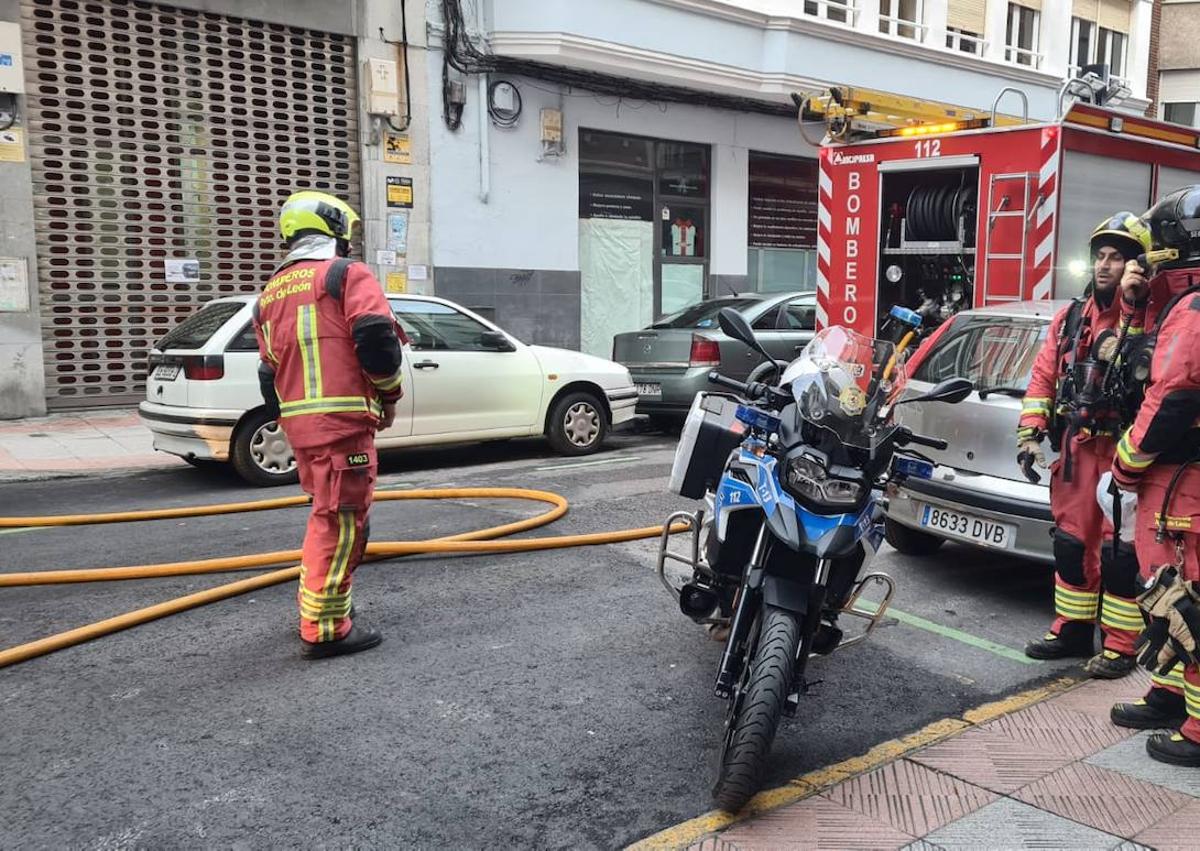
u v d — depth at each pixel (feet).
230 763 11.42
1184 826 10.30
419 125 43.37
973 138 26.61
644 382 34.27
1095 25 69.62
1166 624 11.38
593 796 10.89
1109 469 14.15
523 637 15.46
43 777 11.05
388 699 13.17
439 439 28.55
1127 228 13.44
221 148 40.22
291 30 41.09
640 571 18.83
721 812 10.61
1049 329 14.98
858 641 12.75
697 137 51.85
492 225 45.62
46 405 37.47
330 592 14.29
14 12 35.32
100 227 37.96
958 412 17.28
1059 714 13.14
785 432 11.60
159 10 38.29
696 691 13.58
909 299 29.19
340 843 9.90
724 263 53.93
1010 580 18.95
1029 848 9.91
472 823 10.32
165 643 15.01
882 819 10.48
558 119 46.70
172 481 27.22
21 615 16.06
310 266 14.05
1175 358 10.81
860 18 55.16
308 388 13.87
